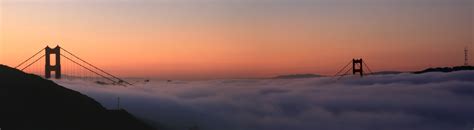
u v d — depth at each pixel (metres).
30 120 97.06
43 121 98.19
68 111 105.50
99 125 105.00
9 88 107.19
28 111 100.06
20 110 99.44
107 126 106.00
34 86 111.69
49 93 110.44
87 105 111.31
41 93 109.19
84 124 102.69
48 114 101.38
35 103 104.00
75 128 99.75
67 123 100.69
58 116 102.19
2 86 107.06
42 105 104.12
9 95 104.00
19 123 94.88
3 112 96.81
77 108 108.06
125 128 109.12
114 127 106.81
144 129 113.75
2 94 103.62
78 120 103.31
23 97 104.94
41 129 94.94
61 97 110.62
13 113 97.56
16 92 106.25
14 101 102.25
